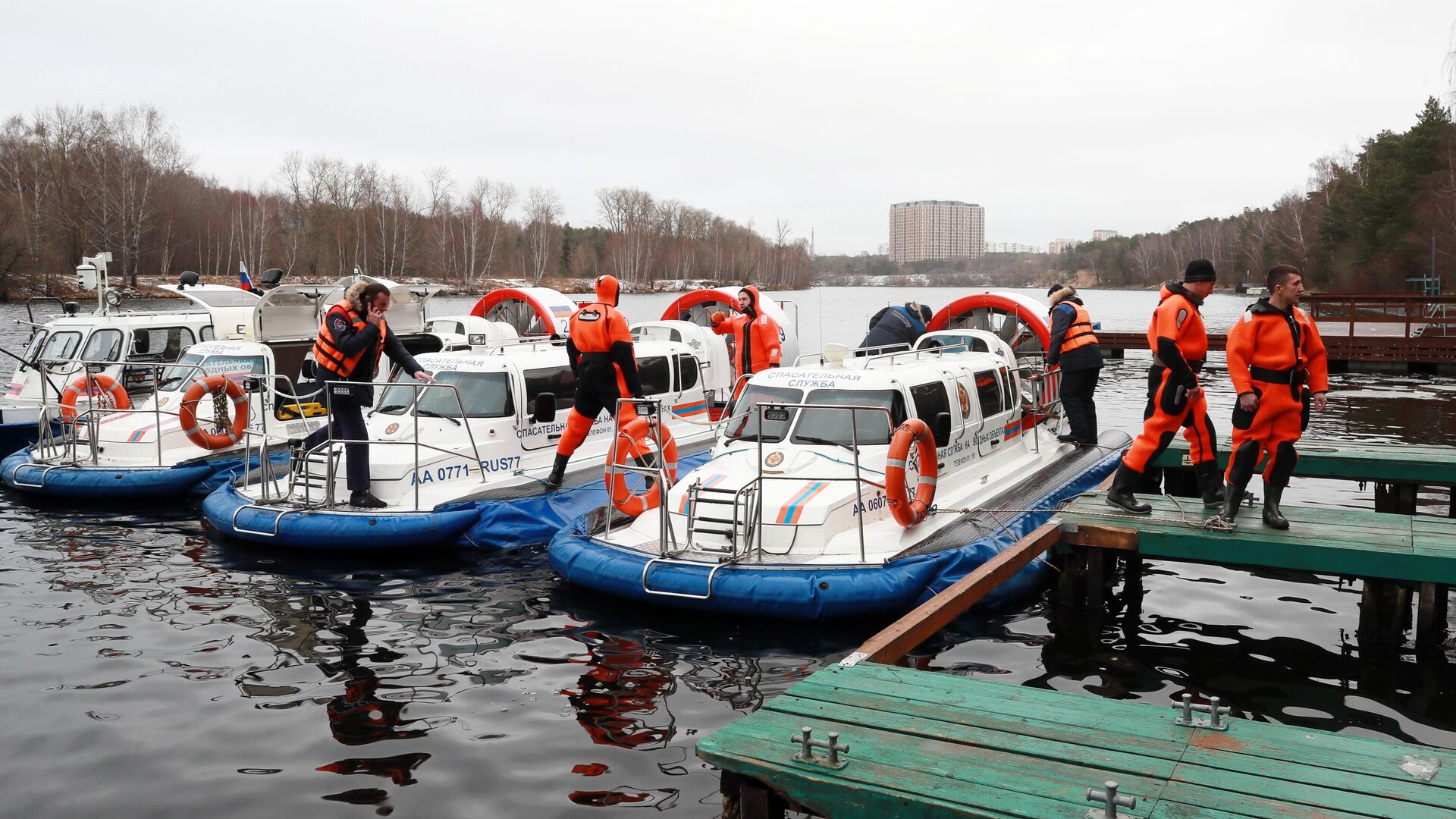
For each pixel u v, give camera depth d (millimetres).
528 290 22750
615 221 104312
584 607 8227
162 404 13305
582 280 100188
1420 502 11633
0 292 55875
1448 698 6418
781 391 9508
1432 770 4035
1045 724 4535
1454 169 60000
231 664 7027
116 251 66938
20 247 57250
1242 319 7512
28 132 70688
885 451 8930
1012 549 7484
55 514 11578
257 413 12992
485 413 10922
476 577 9062
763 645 7344
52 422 13930
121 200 66875
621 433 9164
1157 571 9500
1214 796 3844
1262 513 8227
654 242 104312
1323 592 8781
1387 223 64688
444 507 9797
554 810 5016
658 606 8188
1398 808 3734
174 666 6984
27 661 7070
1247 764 4109
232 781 5332
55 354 14672
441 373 11195
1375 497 11047
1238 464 7578
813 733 4465
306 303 15125
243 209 81562
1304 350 7449
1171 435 8141
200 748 5719
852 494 8453
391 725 6027
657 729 5973
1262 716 6156
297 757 5613
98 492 11938
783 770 4086
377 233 81312
